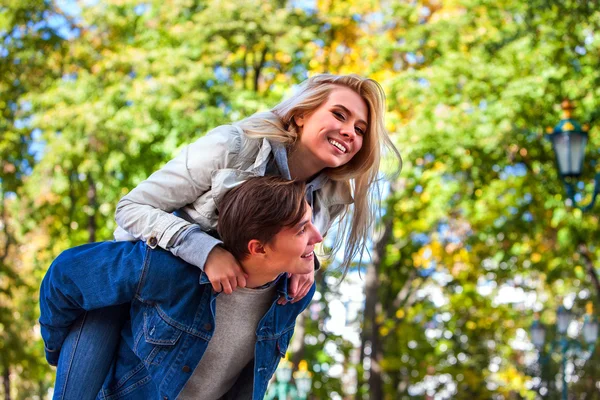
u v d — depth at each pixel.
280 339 2.96
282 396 18.42
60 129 18.05
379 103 3.00
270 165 2.88
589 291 23.42
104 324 2.81
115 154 17.47
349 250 3.28
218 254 2.65
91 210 19.23
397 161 3.16
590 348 22.48
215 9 18.42
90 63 19.31
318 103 2.92
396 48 18.56
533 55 17.14
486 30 18.17
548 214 18.12
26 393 24.75
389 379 26.98
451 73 17.30
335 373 26.50
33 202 19.88
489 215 18.92
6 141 18.89
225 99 18.16
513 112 16.58
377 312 25.73
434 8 19.56
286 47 18.42
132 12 19.58
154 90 17.47
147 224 2.69
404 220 21.25
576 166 11.96
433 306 25.83
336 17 19.39
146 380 2.86
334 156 2.92
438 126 16.78
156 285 2.68
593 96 16.47
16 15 18.89
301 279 2.91
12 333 17.89
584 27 15.74
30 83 19.02
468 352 26.86
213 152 2.75
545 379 27.53
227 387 2.98
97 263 2.70
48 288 2.73
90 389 2.79
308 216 2.65
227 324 2.80
